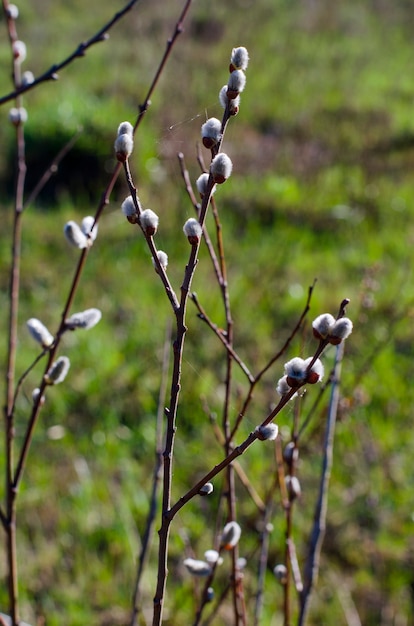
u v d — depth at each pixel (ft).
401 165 21.42
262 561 5.86
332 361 11.02
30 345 13.25
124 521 9.29
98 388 11.89
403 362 12.38
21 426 11.08
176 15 36.63
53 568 8.80
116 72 28.86
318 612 8.36
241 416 4.84
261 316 13.84
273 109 26.53
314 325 2.94
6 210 18.88
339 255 16.40
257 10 40.91
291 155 21.94
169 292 3.28
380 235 17.16
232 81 3.22
